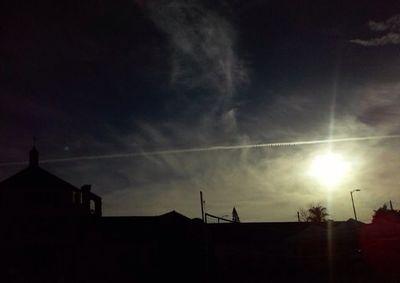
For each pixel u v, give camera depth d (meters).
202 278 39.38
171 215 47.16
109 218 46.72
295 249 45.62
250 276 37.34
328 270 36.50
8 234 42.00
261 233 51.34
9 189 43.50
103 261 41.72
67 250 41.72
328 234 45.16
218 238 50.09
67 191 45.03
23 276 40.00
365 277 30.27
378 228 42.09
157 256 42.84
